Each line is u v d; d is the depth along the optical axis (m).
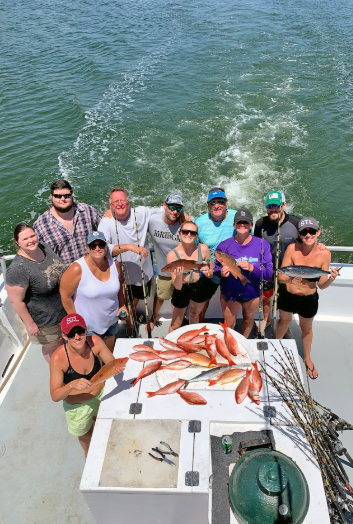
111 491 2.75
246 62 23.06
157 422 3.09
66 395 3.22
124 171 15.05
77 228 4.54
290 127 17.38
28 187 14.51
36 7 34.62
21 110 18.78
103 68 22.64
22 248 3.85
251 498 2.65
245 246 4.27
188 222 4.08
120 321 5.32
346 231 12.89
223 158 15.64
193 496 2.74
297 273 3.95
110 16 31.47
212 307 5.34
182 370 3.44
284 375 3.35
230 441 2.92
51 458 4.09
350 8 32.50
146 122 17.78
